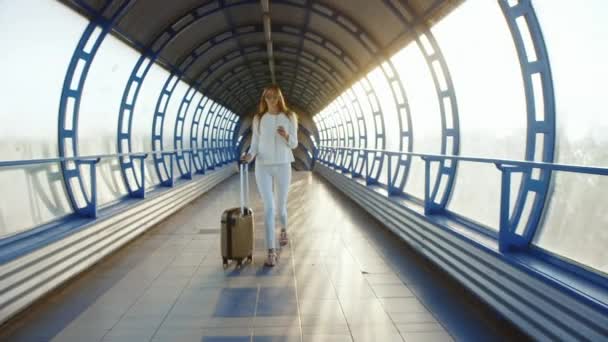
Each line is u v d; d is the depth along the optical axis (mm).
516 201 3162
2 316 2875
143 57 6160
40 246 3322
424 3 4438
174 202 7641
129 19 5125
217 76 12305
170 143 9383
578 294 2170
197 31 7453
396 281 3924
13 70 3641
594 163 2543
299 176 16031
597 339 2027
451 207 4582
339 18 6840
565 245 2736
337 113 15352
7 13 3449
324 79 13273
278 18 8445
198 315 3211
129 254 4879
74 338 2857
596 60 2510
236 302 3453
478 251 3256
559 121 2867
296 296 3572
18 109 3744
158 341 2814
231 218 4320
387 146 8602
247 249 4383
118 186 5977
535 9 2867
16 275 3021
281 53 12227
